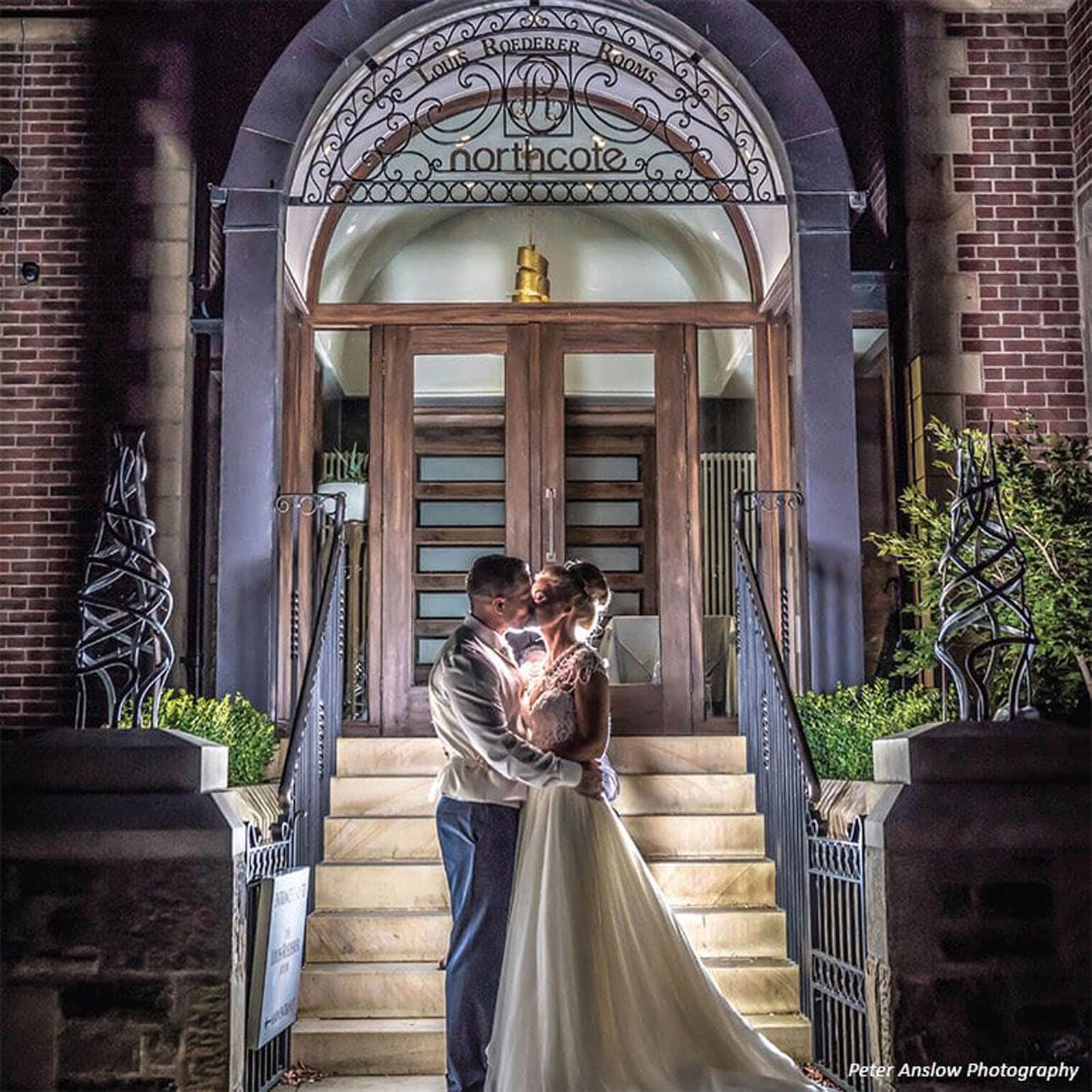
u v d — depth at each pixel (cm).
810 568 680
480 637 450
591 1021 409
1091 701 539
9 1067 383
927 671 686
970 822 392
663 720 760
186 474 723
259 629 669
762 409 791
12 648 708
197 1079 384
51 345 726
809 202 700
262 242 695
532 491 777
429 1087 476
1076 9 740
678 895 566
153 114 743
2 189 693
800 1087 414
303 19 755
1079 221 736
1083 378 726
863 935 433
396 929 544
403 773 646
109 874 390
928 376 723
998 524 466
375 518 775
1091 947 389
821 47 761
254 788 505
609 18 723
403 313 793
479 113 827
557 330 792
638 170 710
